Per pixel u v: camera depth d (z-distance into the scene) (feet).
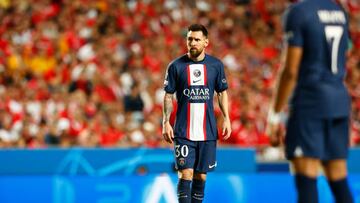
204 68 78.23
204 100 78.28
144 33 200.13
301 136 50.29
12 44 183.83
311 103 50.24
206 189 108.47
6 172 107.14
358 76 198.29
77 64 177.88
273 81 194.29
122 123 151.64
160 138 147.02
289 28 50.37
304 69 50.67
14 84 166.20
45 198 104.12
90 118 153.69
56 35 191.01
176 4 216.13
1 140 137.90
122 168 111.55
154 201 107.24
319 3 50.83
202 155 78.89
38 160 108.68
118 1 208.03
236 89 179.11
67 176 105.09
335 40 50.72
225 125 78.84
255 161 116.57
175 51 194.29
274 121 50.52
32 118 145.18
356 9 241.14
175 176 108.37
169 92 78.48
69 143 140.67
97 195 105.60
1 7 196.34
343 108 50.67
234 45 209.36
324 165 52.31
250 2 228.02
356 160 120.37
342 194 51.37
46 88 165.58
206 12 218.38
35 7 198.59
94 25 196.24
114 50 187.83
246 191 110.11
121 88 170.30
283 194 111.65
